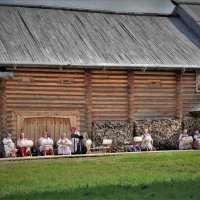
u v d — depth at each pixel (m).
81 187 28.95
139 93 54.81
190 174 34.50
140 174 34.91
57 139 52.03
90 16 60.78
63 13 60.09
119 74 54.16
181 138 53.62
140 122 54.16
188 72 56.62
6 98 50.62
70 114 52.38
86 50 53.91
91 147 52.03
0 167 38.91
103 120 53.56
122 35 58.34
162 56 55.75
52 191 27.98
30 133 51.28
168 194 26.31
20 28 55.53
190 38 60.78
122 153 46.88
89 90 53.03
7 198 26.31
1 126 50.22
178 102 56.12
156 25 62.31
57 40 54.66
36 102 51.47
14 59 49.94
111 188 28.22
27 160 43.25
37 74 51.59
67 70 52.44
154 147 54.09
